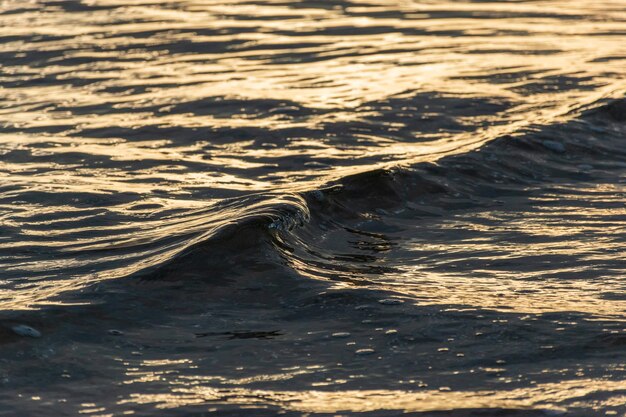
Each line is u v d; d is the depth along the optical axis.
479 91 25.89
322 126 22.31
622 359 10.88
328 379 10.48
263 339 11.40
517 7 40.19
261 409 9.82
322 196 16.23
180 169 19.09
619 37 34.22
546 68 28.91
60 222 15.72
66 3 38.91
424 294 12.74
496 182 18.47
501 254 14.61
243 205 15.66
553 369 10.66
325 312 12.12
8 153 20.27
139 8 38.41
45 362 10.59
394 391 10.21
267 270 13.14
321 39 33.34
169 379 10.41
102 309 11.84
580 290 13.10
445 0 41.53
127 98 25.31
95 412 9.70
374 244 15.02
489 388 10.26
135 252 13.99
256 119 23.03
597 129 21.83
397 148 20.75
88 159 19.80
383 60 30.16
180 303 12.22
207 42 32.47
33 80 27.42
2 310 11.55
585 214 16.77
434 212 16.75
